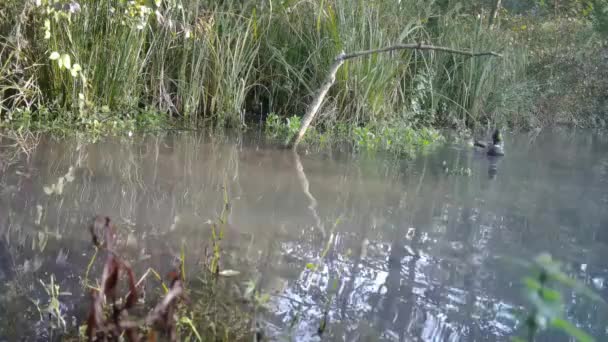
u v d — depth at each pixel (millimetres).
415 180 4105
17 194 3121
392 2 7406
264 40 7012
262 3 6941
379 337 1838
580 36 9891
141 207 3061
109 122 5566
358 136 5844
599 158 5656
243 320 1912
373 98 6598
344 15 6770
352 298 2102
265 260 2412
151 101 6555
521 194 3822
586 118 9188
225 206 3170
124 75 5910
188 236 2652
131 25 5820
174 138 5320
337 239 2727
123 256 2352
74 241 2492
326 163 4574
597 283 2316
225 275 2234
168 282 2135
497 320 1979
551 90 8945
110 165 4008
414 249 2631
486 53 4637
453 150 5668
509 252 2637
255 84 6812
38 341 1732
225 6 7090
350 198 3492
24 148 4309
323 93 5277
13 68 5473
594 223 3184
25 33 5496
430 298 2127
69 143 4652
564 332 1912
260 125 6461
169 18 5949
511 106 8352
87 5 5605
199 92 6422
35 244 2432
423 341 1823
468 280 2299
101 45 5762
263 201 3320
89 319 1621
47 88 5656
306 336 1825
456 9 8617
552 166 5023
